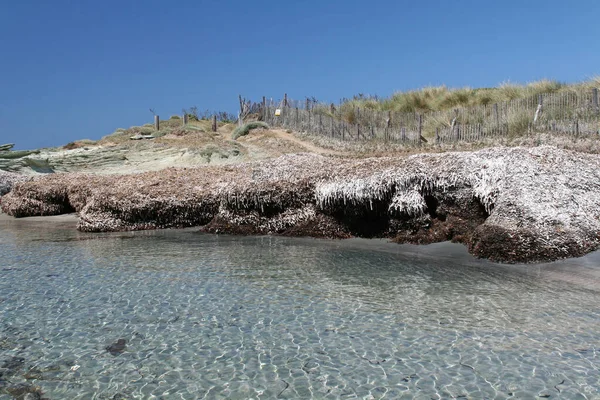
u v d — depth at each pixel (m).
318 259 9.44
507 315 6.08
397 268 8.53
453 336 5.55
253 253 10.18
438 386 4.57
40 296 7.48
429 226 10.50
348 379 4.76
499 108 20.84
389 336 5.63
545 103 19.39
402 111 28.09
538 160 10.27
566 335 5.45
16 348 5.67
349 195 11.08
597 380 4.55
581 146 14.99
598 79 21.17
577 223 8.78
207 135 28.59
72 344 5.74
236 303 6.93
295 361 5.16
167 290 7.62
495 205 9.43
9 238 12.97
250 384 4.75
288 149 24.20
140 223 13.88
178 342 5.71
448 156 11.11
